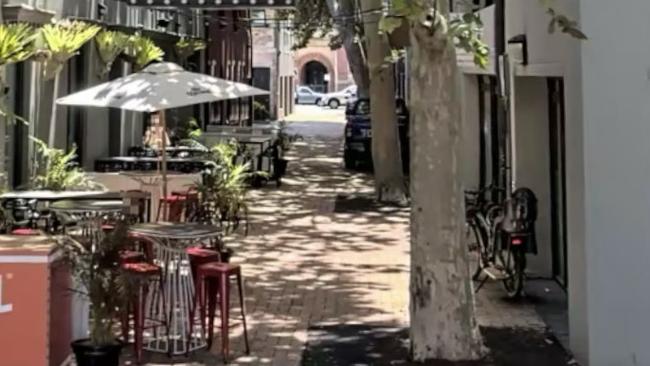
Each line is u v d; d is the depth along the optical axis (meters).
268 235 12.43
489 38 11.28
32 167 11.38
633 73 5.92
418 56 6.39
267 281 9.44
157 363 6.45
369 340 7.14
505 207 8.85
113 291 5.79
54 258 5.72
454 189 6.48
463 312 6.53
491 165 12.39
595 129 6.11
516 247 8.54
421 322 6.54
